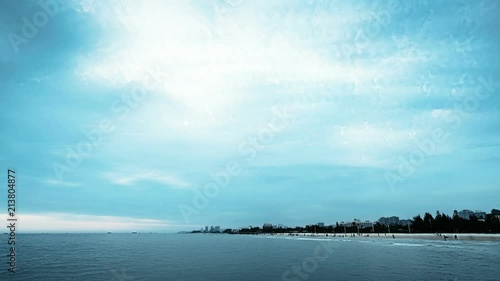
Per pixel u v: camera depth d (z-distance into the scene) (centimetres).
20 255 9219
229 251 10294
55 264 6600
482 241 11262
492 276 4091
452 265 5209
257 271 5231
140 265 6303
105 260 7462
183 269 5606
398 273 4603
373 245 11044
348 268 5309
